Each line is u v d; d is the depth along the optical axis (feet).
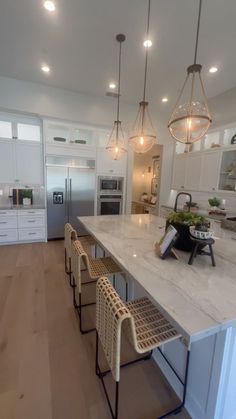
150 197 23.29
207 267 4.51
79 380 4.81
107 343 3.63
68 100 13.53
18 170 13.73
